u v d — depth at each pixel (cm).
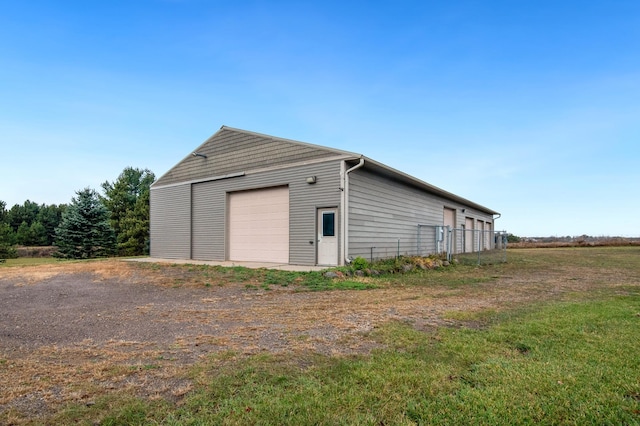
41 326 463
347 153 1052
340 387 267
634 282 909
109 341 394
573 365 310
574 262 1583
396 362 318
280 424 216
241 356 338
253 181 1281
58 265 1145
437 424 218
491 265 1405
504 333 411
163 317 510
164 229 1600
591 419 224
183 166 1540
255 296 681
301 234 1140
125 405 239
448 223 1988
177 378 286
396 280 915
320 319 491
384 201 1297
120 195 3111
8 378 287
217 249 1383
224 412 229
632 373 293
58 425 214
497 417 225
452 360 326
